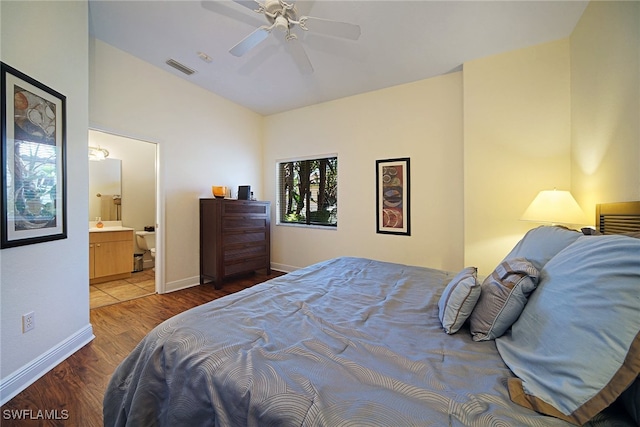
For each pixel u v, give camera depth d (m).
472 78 2.87
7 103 1.55
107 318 2.73
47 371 1.83
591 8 2.03
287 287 1.72
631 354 0.62
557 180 2.51
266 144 4.83
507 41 2.55
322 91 3.78
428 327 1.20
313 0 2.09
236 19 2.40
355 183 3.90
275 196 4.75
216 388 0.85
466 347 1.02
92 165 4.30
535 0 2.06
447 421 0.65
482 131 2.82
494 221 2.77
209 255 3.77
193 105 3.73
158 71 3.32
